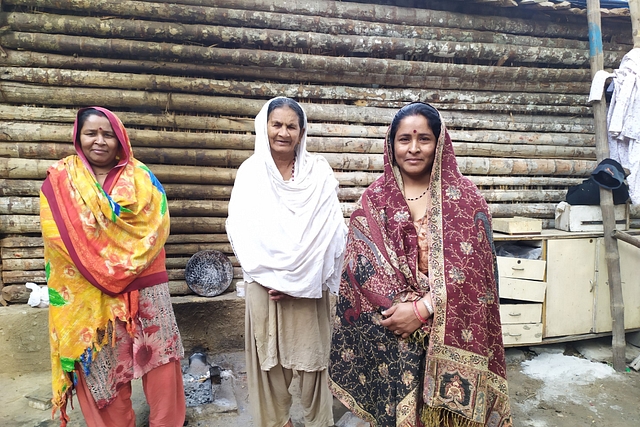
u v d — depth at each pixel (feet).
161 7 9.95
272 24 10.52
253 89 10.68
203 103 10.44
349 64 10.85
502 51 11.68
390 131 5.37
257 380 7.02
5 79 9.62
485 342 4.94
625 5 12.13
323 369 7.03
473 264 4.92
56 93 9.82
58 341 6.44
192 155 10.52
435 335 4.87
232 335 10.68
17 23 9.54
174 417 7.27
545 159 12.43
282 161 7.14
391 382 5.24
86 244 6.34
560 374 10.01
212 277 10.68
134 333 6.68
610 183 10.34
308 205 6.77
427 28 11.35
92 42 9.77
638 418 8.32
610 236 10.35
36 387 9.06
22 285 10.07
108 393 6.61
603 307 10.71
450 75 11.60
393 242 5.23
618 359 10.21
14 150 9.80
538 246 10.53
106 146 6.52
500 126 12.25
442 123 5.19
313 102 11.25
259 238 6.63
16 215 9.92
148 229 6.77
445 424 5.03
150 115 10.27
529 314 10.31
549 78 12.19
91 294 6.44
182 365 9.69
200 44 10.36
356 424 7.67
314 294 6.68
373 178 11.52
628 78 10.18
